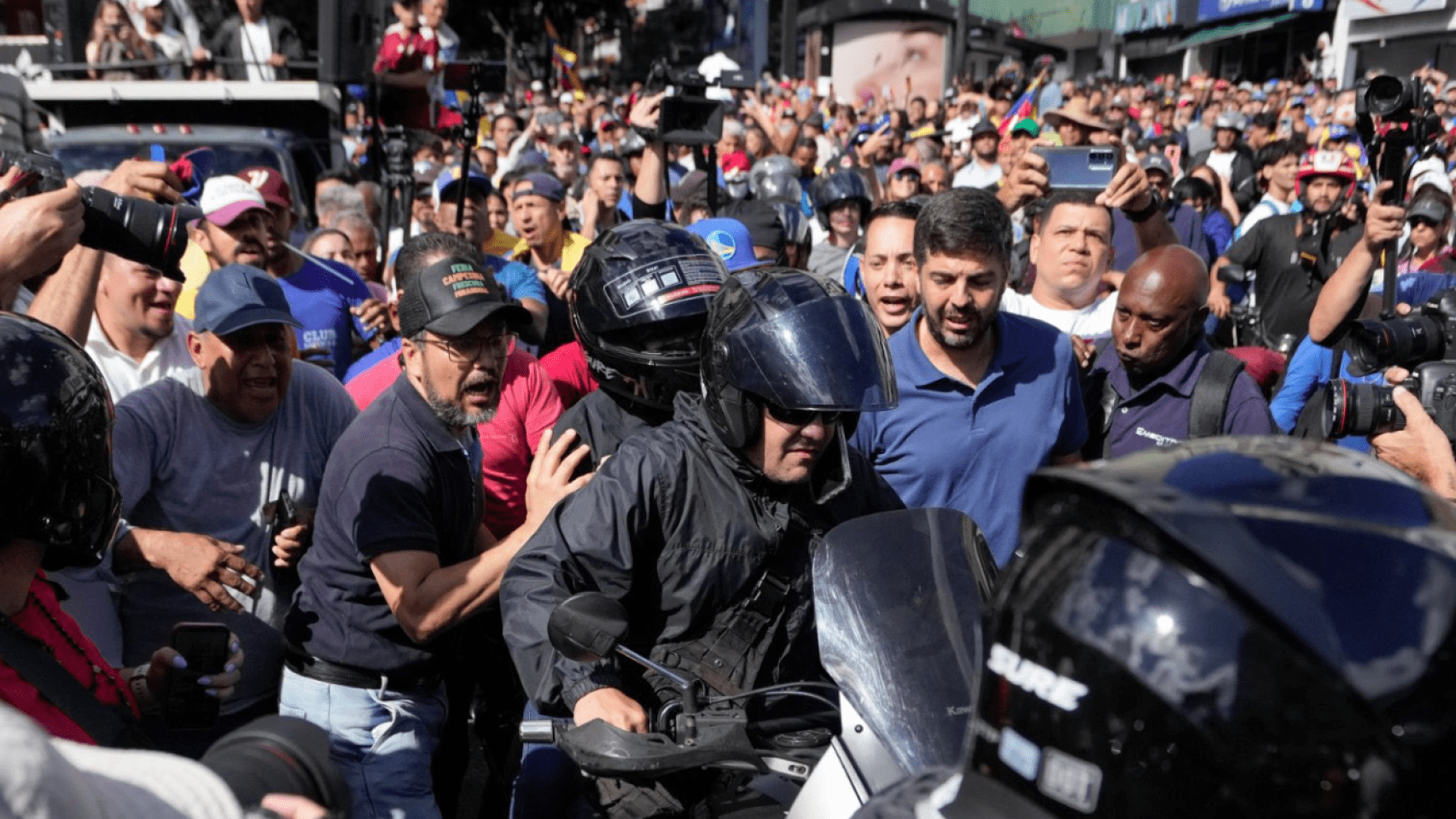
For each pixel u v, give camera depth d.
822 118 14.83
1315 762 0.96
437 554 2.88
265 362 3.20
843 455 2.45
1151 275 3.63
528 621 2.29
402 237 7.01
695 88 5.08
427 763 3.04
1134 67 32.84
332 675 2.96
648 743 1.95
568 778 2.57
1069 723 1.06
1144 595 1.04
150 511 3.19
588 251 3.25
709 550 2.39
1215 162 13.23
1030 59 34.12
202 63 9.08
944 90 24.44
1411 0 18.80
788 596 2.43
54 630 1.97
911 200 4.40
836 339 2.31
